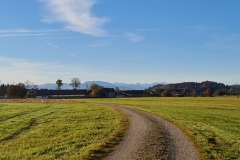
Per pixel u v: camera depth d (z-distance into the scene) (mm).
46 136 32969
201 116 55500
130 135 31188
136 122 43500
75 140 29500
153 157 21641
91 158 21609
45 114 59344
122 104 98875
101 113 59406
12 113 61375
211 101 131000
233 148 25391
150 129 35719
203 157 21750
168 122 43469
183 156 22000
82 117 52125
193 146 25500
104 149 24422
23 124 43688
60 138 31281
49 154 23781
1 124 43906
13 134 35781
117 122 43531
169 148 24734
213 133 33312
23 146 27953
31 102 114312
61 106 84750
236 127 41594
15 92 187625
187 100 144125
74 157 22094
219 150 24391
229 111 71000
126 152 23281
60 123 44125
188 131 33844
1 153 24828
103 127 38375
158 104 101688
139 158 21375
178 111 66438
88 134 32875
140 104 100312
